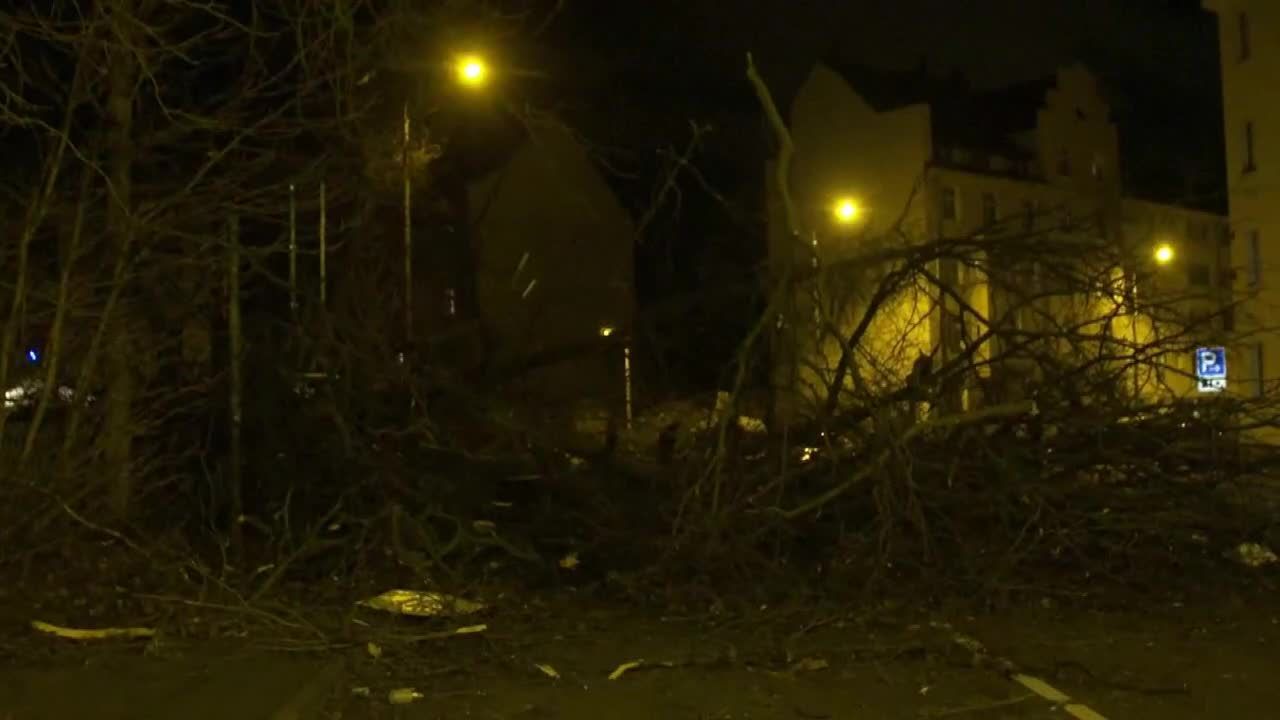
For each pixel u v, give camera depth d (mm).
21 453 10141
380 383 12320
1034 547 9852
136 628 8297
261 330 13203
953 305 16016
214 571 10133
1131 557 10094
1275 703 6992
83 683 7020
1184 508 10156
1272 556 10688
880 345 12789
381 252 14422
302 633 8383
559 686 7473
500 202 33719
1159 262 15266
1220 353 11969
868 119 44250
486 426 12039
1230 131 31203
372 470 11477
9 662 7496
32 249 11281
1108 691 7266
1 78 10703
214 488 11867
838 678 7621
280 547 10195
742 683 7535
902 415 10328
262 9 11312
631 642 8570
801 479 10398
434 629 8688
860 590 9539
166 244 11992
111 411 10828
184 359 12750
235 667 7410
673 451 11023
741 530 9891
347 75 11406
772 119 9711
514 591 9984
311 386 12562
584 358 13781
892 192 43438
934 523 10086
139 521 11055
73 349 10992
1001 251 10430
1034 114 47156
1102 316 10883
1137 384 10672
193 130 11242
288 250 11891
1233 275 12688
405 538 10914
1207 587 9883
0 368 10023
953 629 8711
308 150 13148
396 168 13516
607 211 34500
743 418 10805
